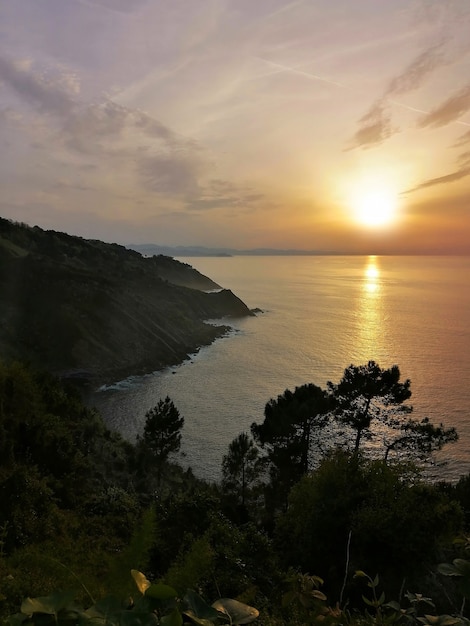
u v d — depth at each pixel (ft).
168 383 272.72
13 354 281.33
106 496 60.59
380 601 9.27
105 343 314.35
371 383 102.22
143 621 4.93
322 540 46.65
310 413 98.63
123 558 9.09
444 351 335.06
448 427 185.06
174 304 469.98
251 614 5.39
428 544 40.22
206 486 121.80
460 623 6.50
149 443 145.89
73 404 124.98
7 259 364.79
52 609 5.13
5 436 63.62
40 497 44.73
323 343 374.43
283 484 105.70
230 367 306.76
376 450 154.40
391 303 645.92
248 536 40.45
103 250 605.73
